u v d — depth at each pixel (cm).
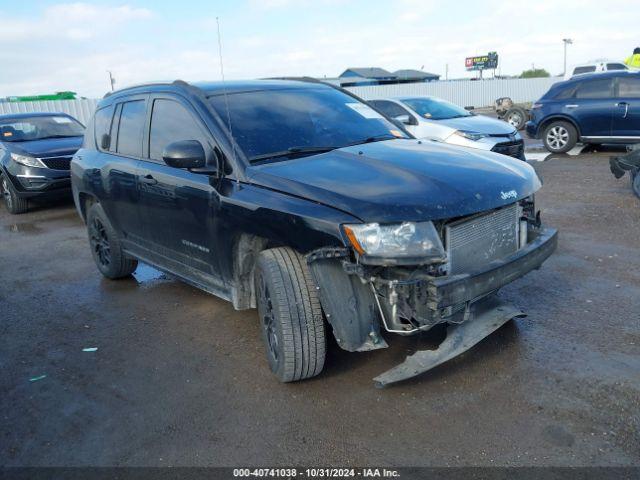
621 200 770
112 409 337
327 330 371
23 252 736
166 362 393
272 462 278
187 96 412
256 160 362
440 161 349
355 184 313
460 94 3622
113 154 504
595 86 1195
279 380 354
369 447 284
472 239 319
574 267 521
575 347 369
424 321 294
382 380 318
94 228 575
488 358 363
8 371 396
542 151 1330
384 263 283
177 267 449
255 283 362
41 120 1116
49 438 311
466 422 298
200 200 379
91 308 511
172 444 298
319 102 441
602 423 288
